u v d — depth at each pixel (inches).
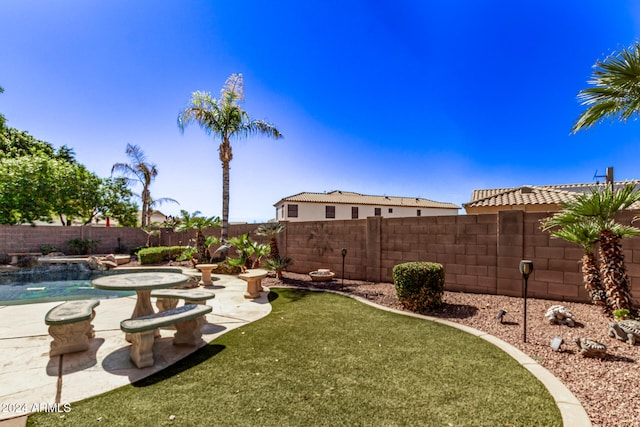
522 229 251.3
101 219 919.7
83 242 703.7
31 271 531.2
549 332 170.7
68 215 748.6
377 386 115.6
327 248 401.4
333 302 261.6
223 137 511.2
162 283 170.9
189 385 117.6
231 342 165.6
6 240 631.2
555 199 472.4
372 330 185.0
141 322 133.5
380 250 345.7
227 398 107.6
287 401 105.2
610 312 185.8
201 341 165.9
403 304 238.8
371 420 93.5
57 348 147.6
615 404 98.6
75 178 732.0
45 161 706.8
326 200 1195.9
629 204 184.9
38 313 231.1
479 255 274.4
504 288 259.9
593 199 189.0
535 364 132.5
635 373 118.3
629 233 182.2
